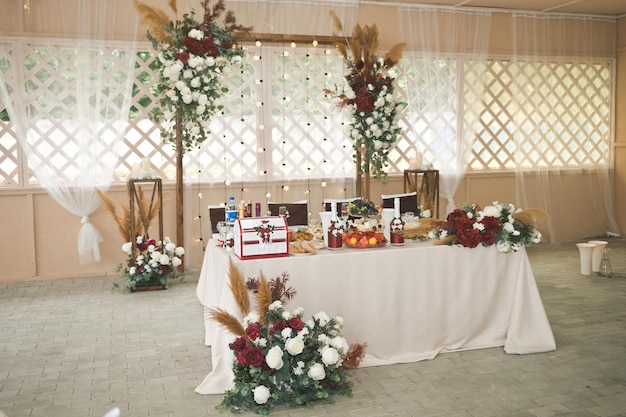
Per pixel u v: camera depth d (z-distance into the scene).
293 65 5.93
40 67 5.26
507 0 6.27
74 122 5.36
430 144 6.43
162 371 3.14
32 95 5.24
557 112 7.01
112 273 5.57
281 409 2.66
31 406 2.71
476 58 6.50
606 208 7.20
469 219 3.35
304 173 6.09
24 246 5.37
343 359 2.84
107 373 3.11
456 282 3.35
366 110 5.34
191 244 5.75
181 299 4.65
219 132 5.79
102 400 2.77
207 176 5.81
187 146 5.21
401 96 6.34
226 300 2.92
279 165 6.00
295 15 5.84
